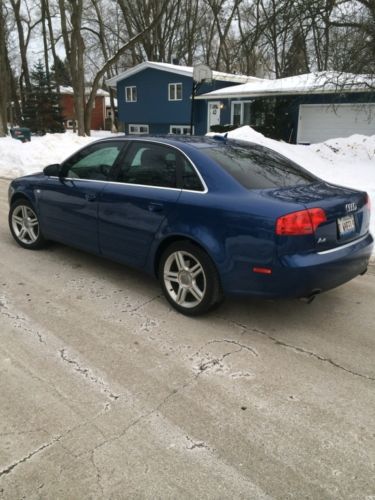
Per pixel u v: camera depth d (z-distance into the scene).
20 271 5.01
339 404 2.83
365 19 13.02
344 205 3.72
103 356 3.33
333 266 3.54
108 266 5.22
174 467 2.30
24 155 15.62
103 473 2.25
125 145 4.53
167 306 4.21
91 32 37.84
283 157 4.59
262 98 23.66
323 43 13.59
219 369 3.20
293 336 3.70
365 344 3.59
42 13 36.62
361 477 2.26
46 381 3.00
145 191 4.16
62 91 52.03
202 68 19.36
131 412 2.71
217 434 2.54
